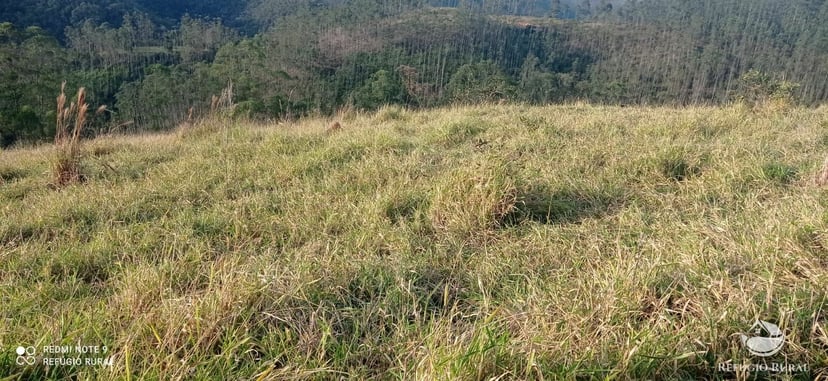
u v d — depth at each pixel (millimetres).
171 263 2506
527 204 3385
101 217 3580
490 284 2430
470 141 5676
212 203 3949
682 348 1728
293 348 1891
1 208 3955
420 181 4094
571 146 4918
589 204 3518
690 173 3945
